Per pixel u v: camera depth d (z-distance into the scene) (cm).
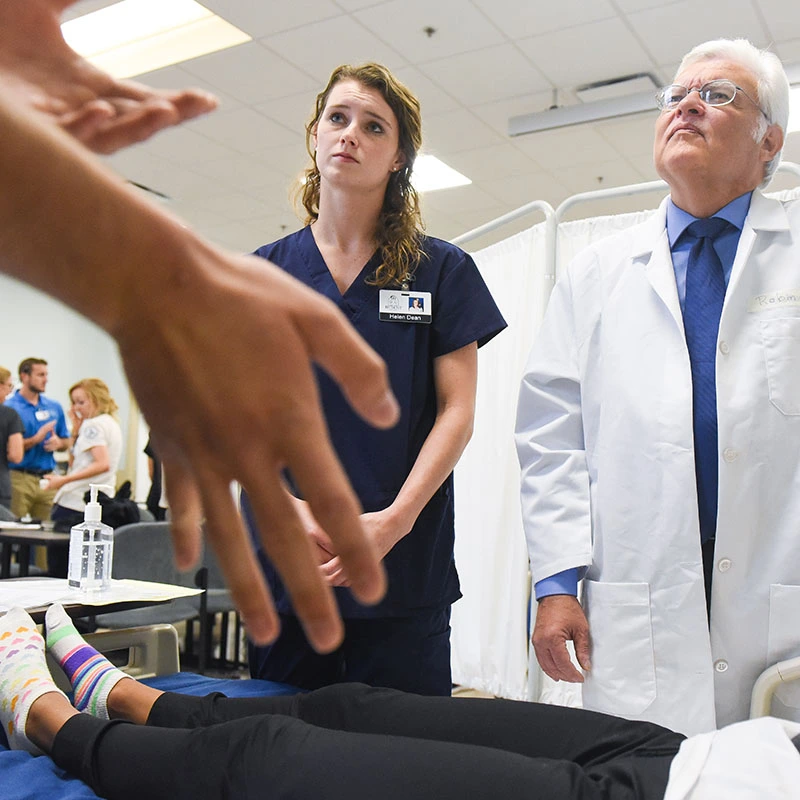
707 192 149
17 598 152
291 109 502
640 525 141
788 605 131
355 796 90
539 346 168
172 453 23
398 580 146
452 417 150
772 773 79
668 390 142
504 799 86
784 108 150
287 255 161
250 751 99
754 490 134
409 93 156
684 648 134
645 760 91
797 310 139
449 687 157
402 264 154
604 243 167
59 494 432
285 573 23
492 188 632
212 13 411
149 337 21
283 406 22
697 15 388
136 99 38
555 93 473
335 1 388
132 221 20
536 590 151
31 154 19
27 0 35
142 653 169
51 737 119
